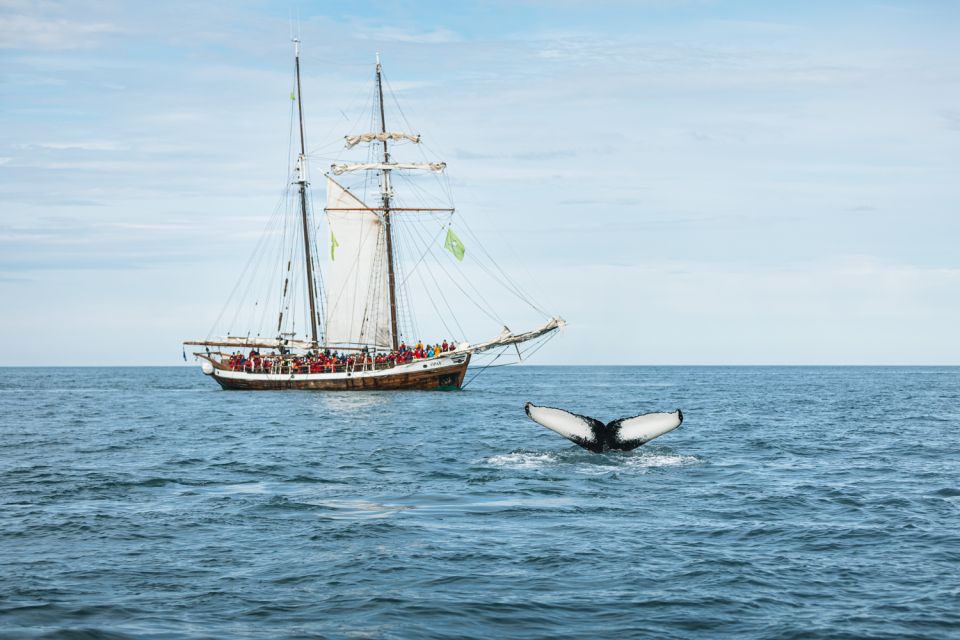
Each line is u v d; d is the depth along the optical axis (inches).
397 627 702.5
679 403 3914.9
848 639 685.3
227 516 1115.9
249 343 4975.4
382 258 4781.0
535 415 1526.8
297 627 701.9
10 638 666.8
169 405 3816.4
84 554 921.5
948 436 2220.7
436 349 4446.4
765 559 905.5
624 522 1070.4
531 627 708.7
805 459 1697.8
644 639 684.7
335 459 1708.9
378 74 4758.9
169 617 722.8
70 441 2138.3
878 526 1055.6
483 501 1204.5
